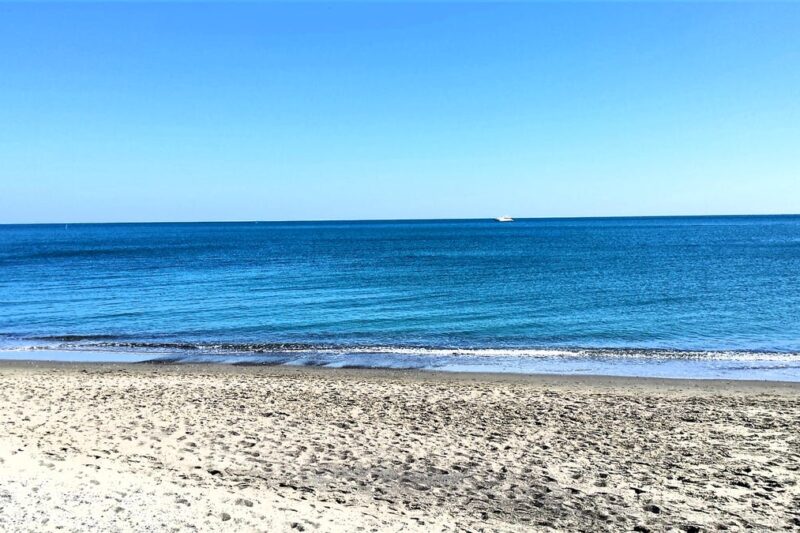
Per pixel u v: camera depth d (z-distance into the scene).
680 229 167.12
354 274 51.16
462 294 37.69
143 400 14.00
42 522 6.33
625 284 42.41
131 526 6.43
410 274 50.91
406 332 26.05
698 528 7.83
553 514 8.16
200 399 14.21
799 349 22.45
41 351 22.34
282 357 21.31
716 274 48.34
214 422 12.12
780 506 8.53
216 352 22.16
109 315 30.55
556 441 11.30
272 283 44.44
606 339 24.48
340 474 9.39
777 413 13.54
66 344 23.56
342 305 33.41
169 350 22.53
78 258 72.19
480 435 11.59
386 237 136.50
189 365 19.92
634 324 27.53
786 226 185.50
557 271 52.28
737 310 30.94
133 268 57.81
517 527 7.68
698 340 24.17
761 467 10.04
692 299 34.81
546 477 9.48
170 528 6.46
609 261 62.38
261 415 12.77
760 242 95.25
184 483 8.30
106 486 7.74
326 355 21.62
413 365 20.00
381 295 37.38
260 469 9.47
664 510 8.36
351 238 132.75
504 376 18.19
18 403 13.38
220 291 39.69
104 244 110.75
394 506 8.12
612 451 10.76
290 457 10.12
